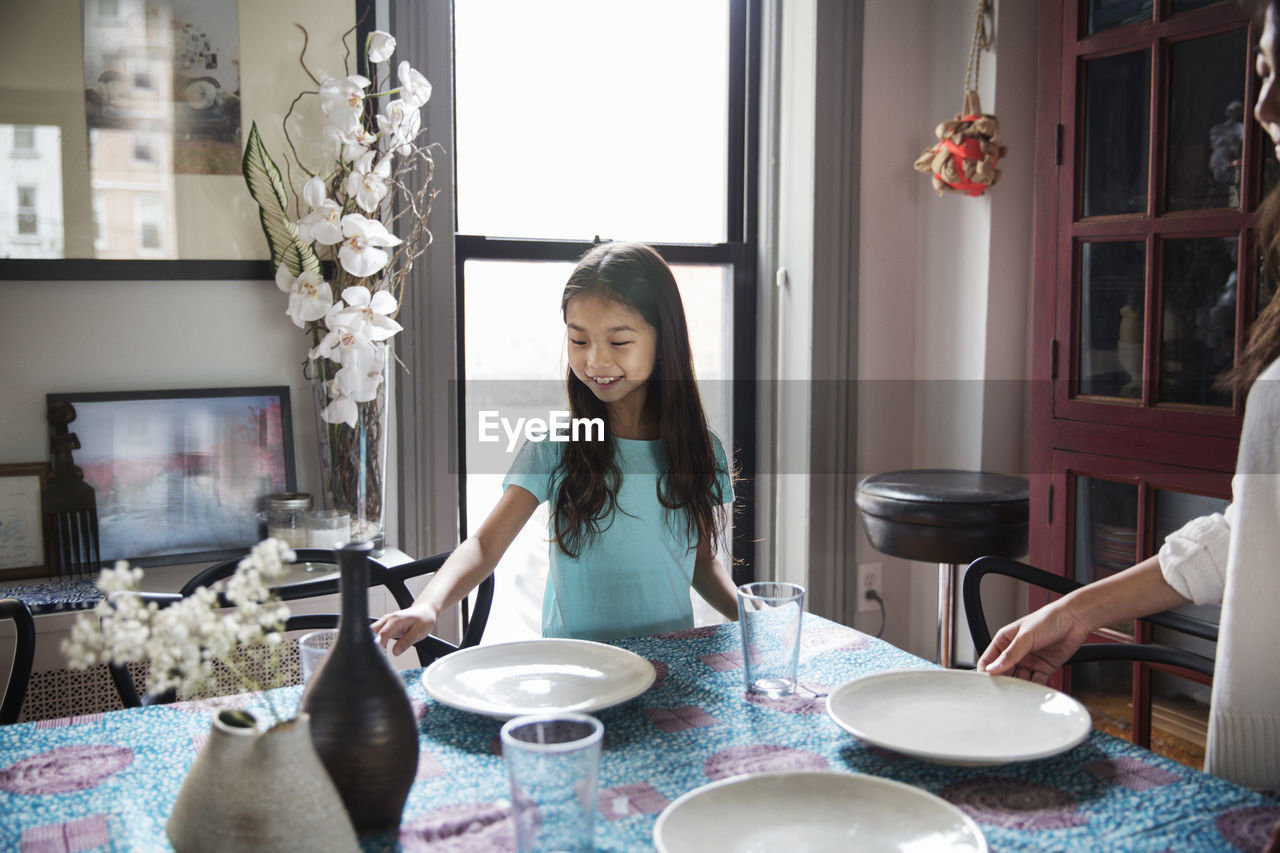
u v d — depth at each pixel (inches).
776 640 45.5
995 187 99.7
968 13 102.5
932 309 108.5
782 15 106.3
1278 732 43.5
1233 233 73.1
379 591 80.4
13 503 76.6
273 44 82.2
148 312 80.8
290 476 84.7
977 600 59.9
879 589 111.7
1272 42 41.1
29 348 77.6
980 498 84.4
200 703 45.9
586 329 61.9
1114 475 82.9
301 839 29.5
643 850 32.3
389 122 78.2
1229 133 73.2
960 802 35.8
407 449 89.7
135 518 79.8
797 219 106.4
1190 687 76.2
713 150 108.2
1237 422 73.4
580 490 62.8
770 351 110.0
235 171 81.9
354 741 32.6
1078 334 85.9
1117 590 48.5
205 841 29.7
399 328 76.6
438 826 34.0
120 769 38.9
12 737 42.1
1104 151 82.8
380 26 85.6
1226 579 45.3
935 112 107.5
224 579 59.7
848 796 34.9
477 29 96.1
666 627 63.7
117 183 78.6
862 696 44.2
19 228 76.3
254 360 84.4
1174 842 32.9
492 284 99.0
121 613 29.2
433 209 88.9
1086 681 84.3
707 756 39.7
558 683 46.9
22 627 53.2
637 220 105.3
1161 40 77.0
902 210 108.6
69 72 76.7
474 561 58.0
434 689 44.4
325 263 82.5
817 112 102.6
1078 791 36.7
